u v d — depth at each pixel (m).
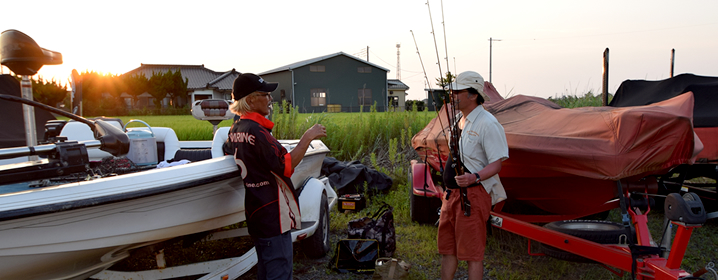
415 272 3.98
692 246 4.59
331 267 4.13
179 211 2.75
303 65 38.78
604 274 3.87
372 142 10.47
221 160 2.97
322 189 4.39
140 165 3.96
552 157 3.31
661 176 3.94
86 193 2.30
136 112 39.97
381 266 3.60
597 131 3.16
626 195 3.33
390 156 8.68
